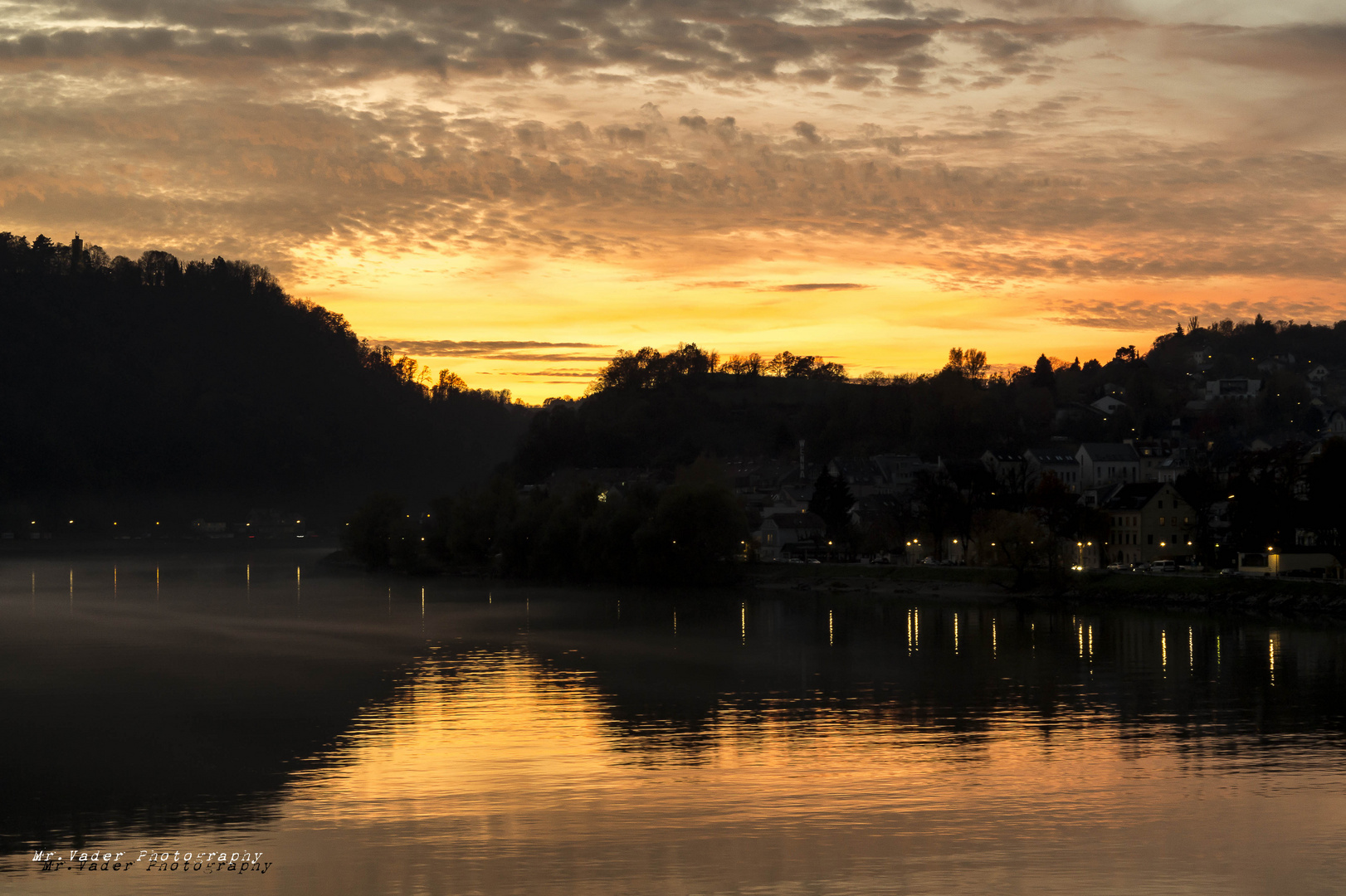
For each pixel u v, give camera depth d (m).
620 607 159.75
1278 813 58.00
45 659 108.38
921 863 51.12
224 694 89.12
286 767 66.62
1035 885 48.72
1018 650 112.75
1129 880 49.25
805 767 66.44
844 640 120.56
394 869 50.41
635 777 64.69
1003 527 172.88
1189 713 81.50
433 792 61.56
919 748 71.12
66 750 70.69
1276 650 111.38
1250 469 179.50
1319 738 73.69
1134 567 178.25
